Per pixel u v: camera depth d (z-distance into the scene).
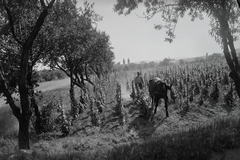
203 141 5.14
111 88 23.52
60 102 11.58
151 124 10.35
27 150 6.62
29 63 11.46
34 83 12.41
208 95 14.86
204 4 8.13
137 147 5.46
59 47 13.18
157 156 4.66
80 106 14.41
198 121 10.24
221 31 8.61
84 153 5.88
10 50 10.37
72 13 12.52
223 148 4.86
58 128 11.95
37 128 11.54
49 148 8.20
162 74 27.28
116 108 13.48
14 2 7.75
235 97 13.40
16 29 10.25
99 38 19.25
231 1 7.99
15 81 10.91
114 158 4.92
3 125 13.80
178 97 14.54
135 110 13.00
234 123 6.35
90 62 21.58
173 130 9.22
